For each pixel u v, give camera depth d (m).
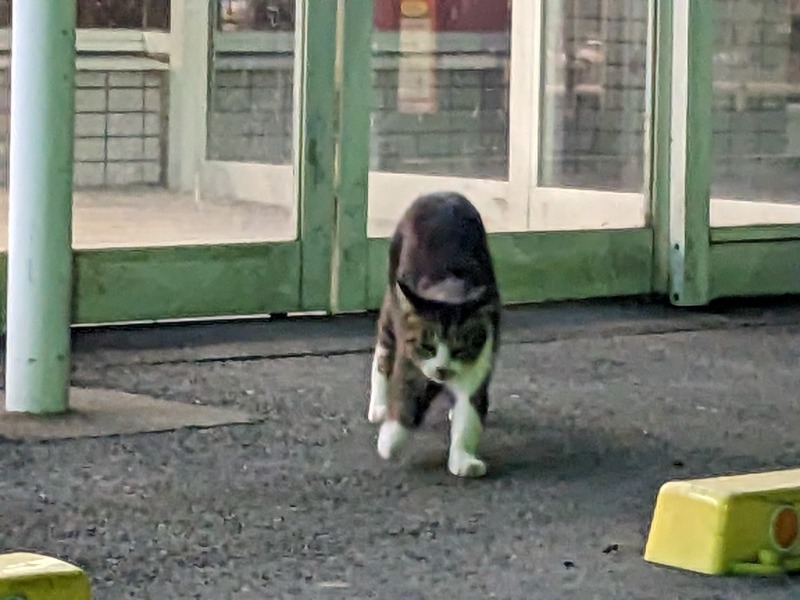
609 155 8.30
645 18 8.14
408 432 5.01
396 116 7.64
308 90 7.33
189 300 7.22
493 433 5.47
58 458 5.00
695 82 8.02
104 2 7.15
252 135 7.38
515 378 6.38
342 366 6.55
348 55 7.41
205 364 6.51
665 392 6.19
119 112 7.20
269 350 6.79
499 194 8.08
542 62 8.31
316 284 7.51
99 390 5.98
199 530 4.30
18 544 4.14
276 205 7.43
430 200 5.27
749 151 8.36
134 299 7.11
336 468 4.97
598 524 4.43
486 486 4.80
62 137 5.43
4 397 5.85
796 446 5.37
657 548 4.12
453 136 7.94
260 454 5.11
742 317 7.93
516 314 7.77
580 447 5.30
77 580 3.26
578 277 8.08
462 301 4.82
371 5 7.46
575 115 8.38
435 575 3.96
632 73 8.21
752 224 8.39
